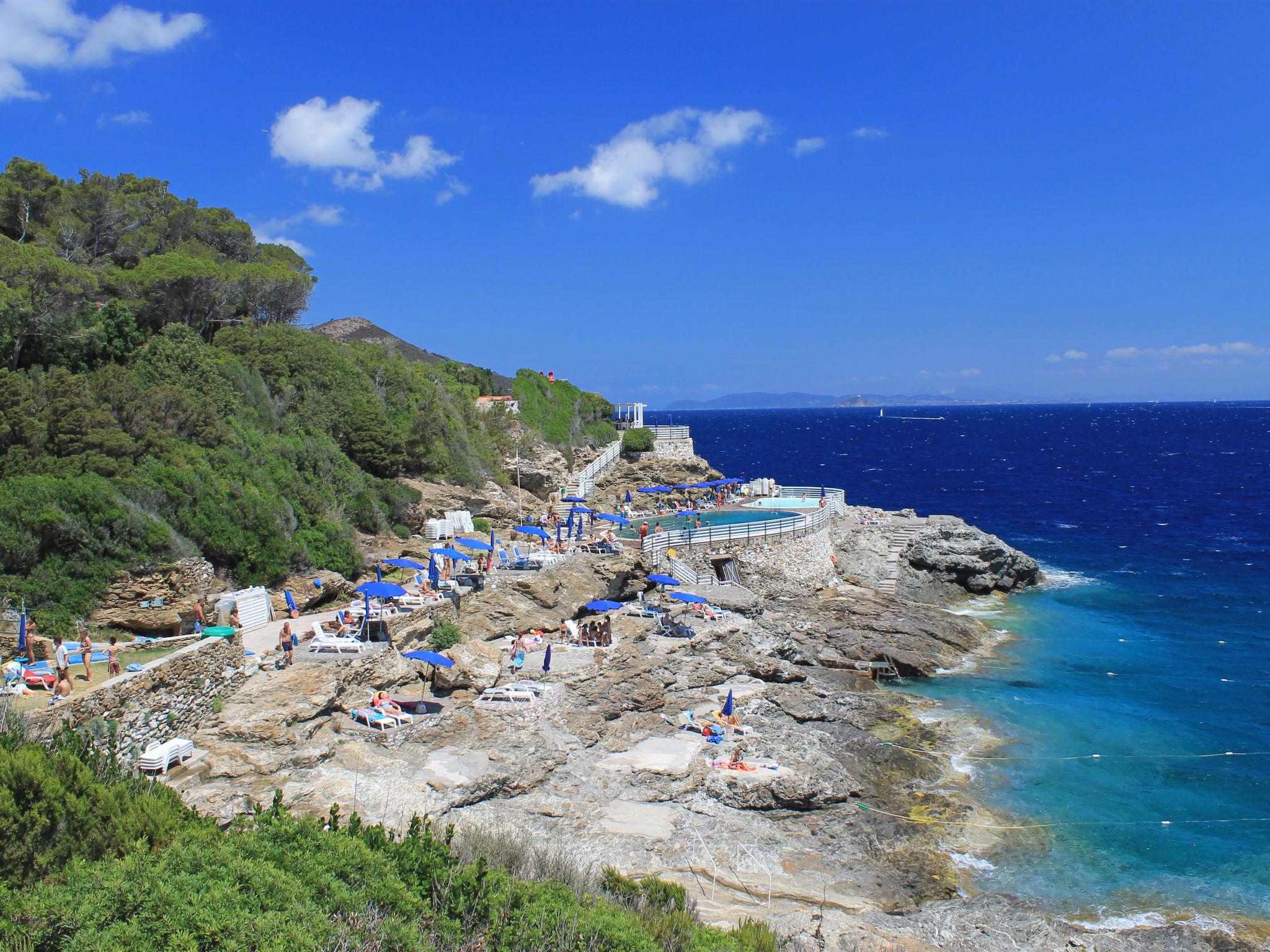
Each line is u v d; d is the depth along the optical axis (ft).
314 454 160.15
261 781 86.89
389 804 87.04
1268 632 180.14
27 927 45.19
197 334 166.50
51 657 93.40
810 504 249.55
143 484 116.67
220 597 115.75
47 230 191.72
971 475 515.09
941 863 91.91
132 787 61.41
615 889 70.69
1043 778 111.45
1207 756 118.21
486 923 56.39
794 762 107.34
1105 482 460.14
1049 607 201.67
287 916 49.80
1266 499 384.06
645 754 106.52
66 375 123.03
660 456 301.02
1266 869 92.12
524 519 202.69
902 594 202.49
